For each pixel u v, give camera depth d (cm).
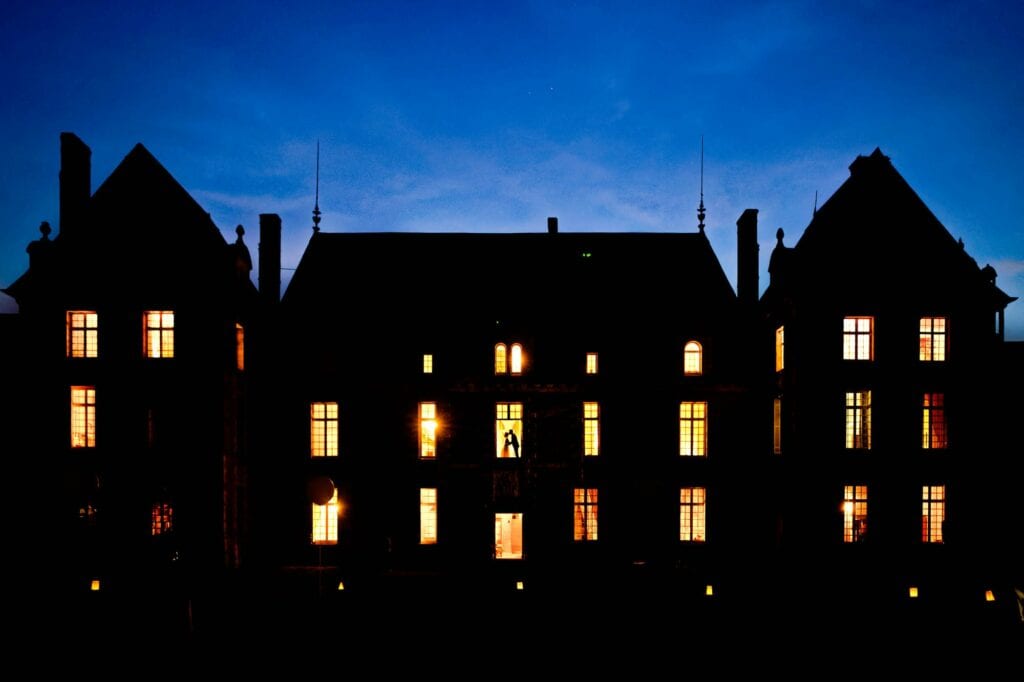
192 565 2272
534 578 2522
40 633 2205
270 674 1938
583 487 2608
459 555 2564
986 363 2366
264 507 2562
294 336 2633
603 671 1969
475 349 2622
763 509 2614
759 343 2697
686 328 2644
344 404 2606
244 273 2525
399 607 2414
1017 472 2417
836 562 2342
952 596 2314
